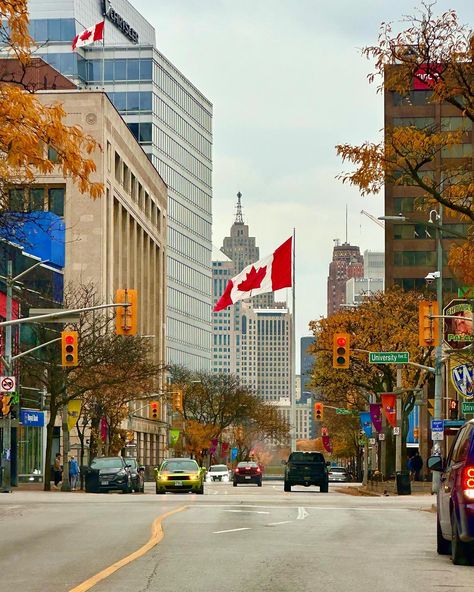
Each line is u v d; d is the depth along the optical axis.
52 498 52.66
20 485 83.69
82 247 107.75
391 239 148.38
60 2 156.12
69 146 20.62
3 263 81.31
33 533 26.12
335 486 104.56
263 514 35.81
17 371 75.31
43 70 121.88
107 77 169.50
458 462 19.12
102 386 78.50
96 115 109.62
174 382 153.50
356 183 34.16
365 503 49.19
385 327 83.19
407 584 15.80
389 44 32.44
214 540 23.77
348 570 17.61
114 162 117.75
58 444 101.56
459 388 54.38
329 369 85.38
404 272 147.88
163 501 47.94
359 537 25.67
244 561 18.89
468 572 17.73
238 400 155.50
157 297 153.75
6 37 21.84
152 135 171.25
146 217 143.12
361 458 144.12
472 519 18.16
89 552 20.73
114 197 118.56
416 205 35.31
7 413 61.69
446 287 145.75
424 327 52.16
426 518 35.19
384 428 85.94
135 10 184.62
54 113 20.55
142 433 135.25
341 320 84.94
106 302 105.94
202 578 16.25
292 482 74.44
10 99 20.06
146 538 24.36
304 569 17.66
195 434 150.12
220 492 71.94
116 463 67.88
